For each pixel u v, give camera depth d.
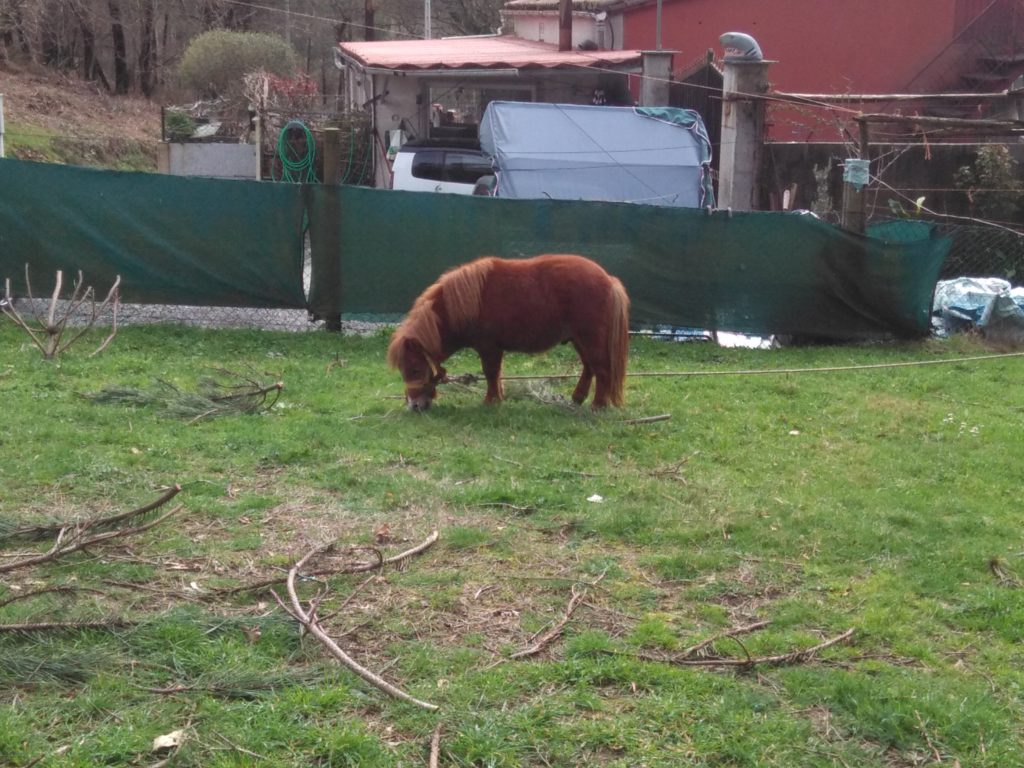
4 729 3.54
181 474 6.45
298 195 11.03
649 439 7.79
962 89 20.92
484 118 15.41
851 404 9.20
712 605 4.96
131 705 3.82
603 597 5.02
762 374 10.17
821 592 5.21
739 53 14.20
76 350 9.60
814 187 16.98
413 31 44.41
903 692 4.15
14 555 5.03
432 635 4.53
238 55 32.06
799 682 4.23
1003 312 12.31
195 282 11.07
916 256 12.04
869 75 21.67
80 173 10.69
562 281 8.18
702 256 11.77
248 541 5.42
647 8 22.47
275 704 3.83
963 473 7.36
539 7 25.41
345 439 7.30
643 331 12.04
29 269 10.80
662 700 4.02
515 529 5.82
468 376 9.27
